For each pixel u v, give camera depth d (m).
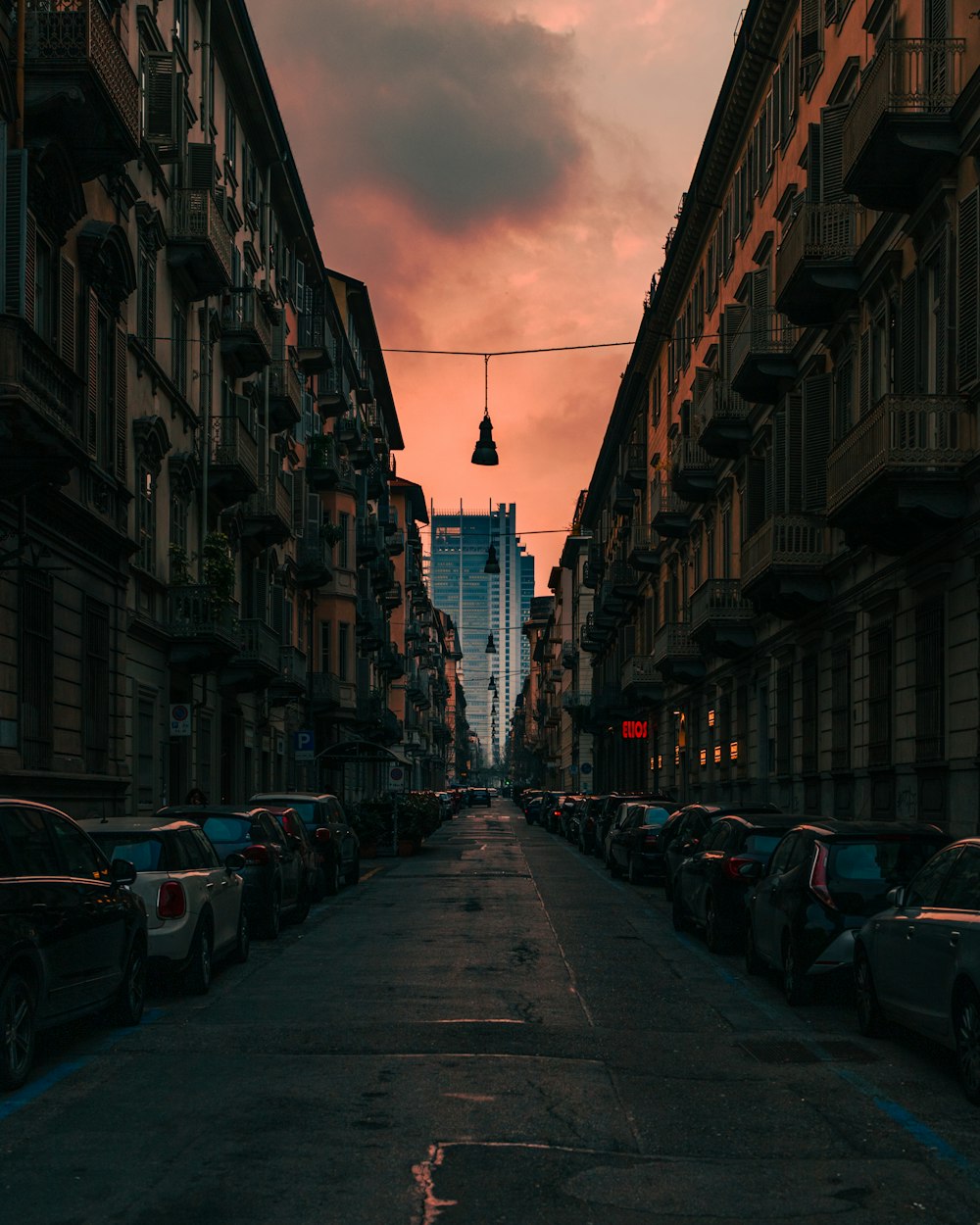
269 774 41.62
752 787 33.28
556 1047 9.98
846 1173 6.66
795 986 11.88
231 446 31.23
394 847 39.19
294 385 39.59
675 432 45.91
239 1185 6.32
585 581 74.56
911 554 20.23
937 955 8.94
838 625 24.78
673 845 21.08
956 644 18.42
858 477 19.38
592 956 15.57
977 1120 7.83
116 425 22.98
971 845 9.38
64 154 18.56
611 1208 6.02
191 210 28.41
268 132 38.00
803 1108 8.10
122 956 10.59
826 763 25.73
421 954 15.71
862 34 22.95
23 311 15.59
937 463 17.92
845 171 20.20
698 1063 9.49
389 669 73.25
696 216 39.66
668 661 41.06
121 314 23.81
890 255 20.88
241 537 35.22
